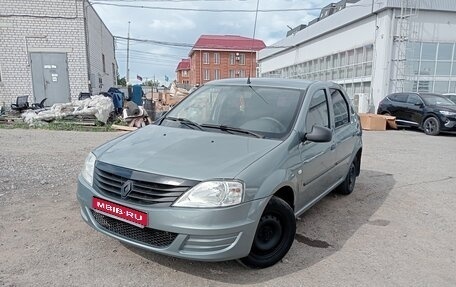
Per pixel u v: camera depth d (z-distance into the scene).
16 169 6.09
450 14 18.02
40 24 15.86
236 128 3.74
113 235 3.06
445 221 4.61
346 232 4.16
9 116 13.09
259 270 3.22
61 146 8.46
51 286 2.82
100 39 21.36
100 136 10.34
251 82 4.50
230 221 2.79
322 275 3.19
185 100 4.57
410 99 14.80
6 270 3.00
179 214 2.73
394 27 17.56
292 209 3.46
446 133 14.16
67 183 5.45
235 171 2.91
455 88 18.52
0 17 15.46
